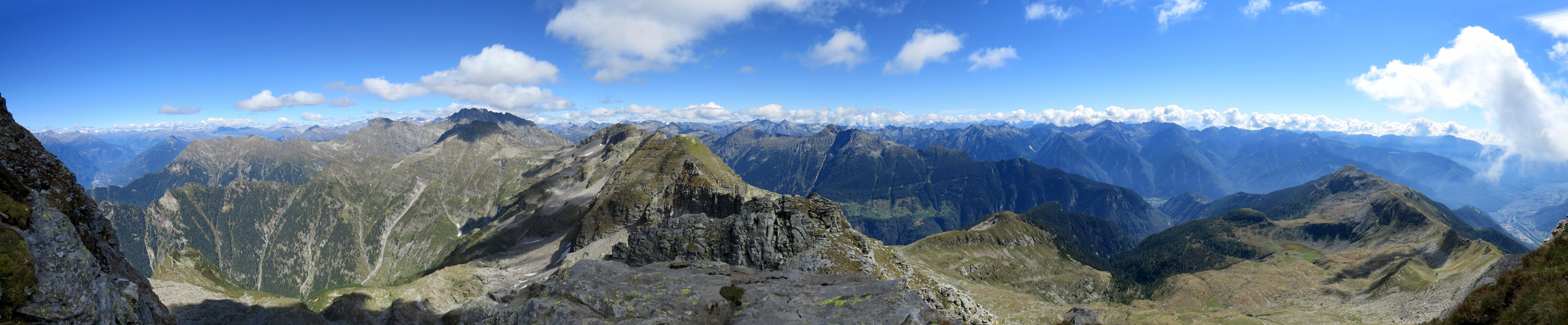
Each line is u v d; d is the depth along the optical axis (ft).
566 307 134.82
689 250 246.68
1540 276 105.09
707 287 159.12
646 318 134.10
